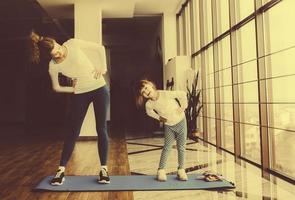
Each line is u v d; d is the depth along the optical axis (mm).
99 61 2910
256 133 4168
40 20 8570
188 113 6020
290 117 3312
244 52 4203
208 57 5777
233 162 3752
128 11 7164
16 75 12023
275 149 3287
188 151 4637
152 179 2943
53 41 2711
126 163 3855
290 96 3223
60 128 9953
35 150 5199
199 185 2668
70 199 2377
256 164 3502
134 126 10297
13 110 12062
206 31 5836
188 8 7000
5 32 9766
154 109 2912
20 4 7223
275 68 3299
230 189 2570
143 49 12273
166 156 2932
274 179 2873
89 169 3545
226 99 5062
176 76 6504
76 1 6504
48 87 11430
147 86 2873
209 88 5848
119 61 12273
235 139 4184
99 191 2586
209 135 5918
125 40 11273
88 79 2818
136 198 2371
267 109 3289
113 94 11852
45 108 11438
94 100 2865
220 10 5148
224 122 5090
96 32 6621
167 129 2912
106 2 6559
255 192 2459
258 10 3352
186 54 7164
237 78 4227
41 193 2559
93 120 6414
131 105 11180
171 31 7801
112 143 5953
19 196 2477
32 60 2869
